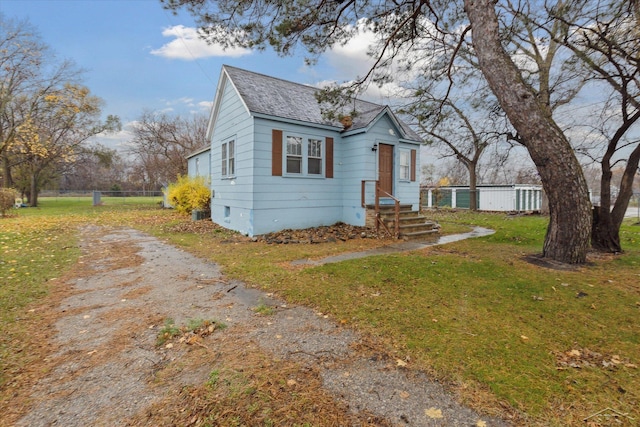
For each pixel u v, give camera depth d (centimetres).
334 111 827
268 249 766
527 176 1950
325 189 1100
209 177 1628
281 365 261
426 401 216
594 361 262
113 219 1473
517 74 546
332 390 228
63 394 227
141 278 523
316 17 651
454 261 598
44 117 2225
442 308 377
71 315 370
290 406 211
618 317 347
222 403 214
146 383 239
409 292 432
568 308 372
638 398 214
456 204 2459
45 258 650
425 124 1146
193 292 454
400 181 1223
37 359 274
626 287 442
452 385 233
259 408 208
